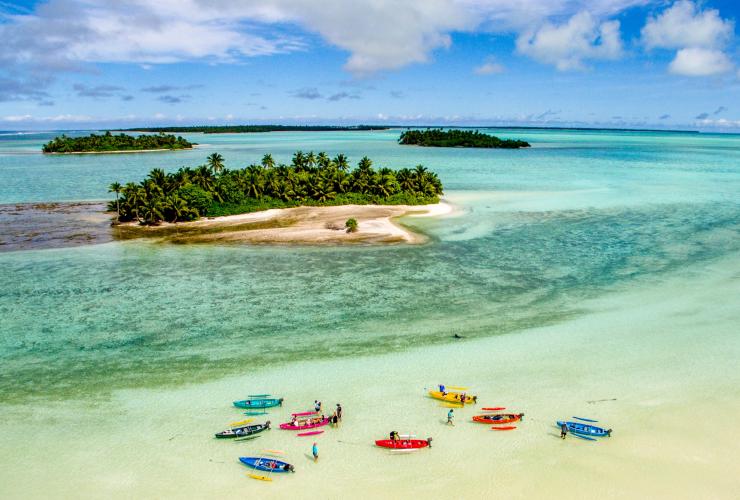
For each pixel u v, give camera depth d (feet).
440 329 140.26
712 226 273.33
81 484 82.17
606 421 97.55
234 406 103.86
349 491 80.64
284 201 334.24
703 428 94.84
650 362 119.96
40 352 128.26
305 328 141.49
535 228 271.28
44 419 99.60
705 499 77.92
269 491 80.94
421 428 96.48
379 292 170.50
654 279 182.19
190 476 84.23
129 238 250.16
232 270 196.34
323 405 104.01
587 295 166.61
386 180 351.25
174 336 137.08
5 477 83.61
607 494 79.15
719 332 135.95
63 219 296.92
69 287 176.96
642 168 599.57
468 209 327.67
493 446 91.09
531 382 111.75
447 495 79.46
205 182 329.52
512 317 148.36
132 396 107.86
